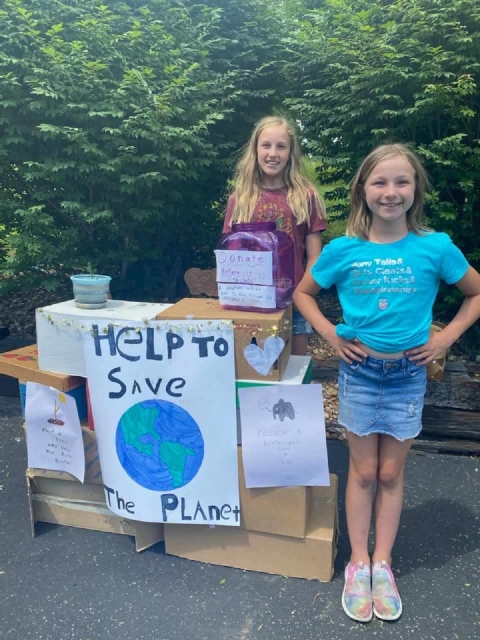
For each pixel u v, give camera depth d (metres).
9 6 4.15
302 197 2.56
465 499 2.73
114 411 2.19
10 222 4.54
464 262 1.92
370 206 1.89
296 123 5.06
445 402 3.19
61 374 2.31
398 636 1.90
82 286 2.33
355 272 1.94
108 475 2.26
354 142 4.54
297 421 2.06
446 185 4.14
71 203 4.10
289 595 2.09
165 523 2.27
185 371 2.11
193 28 5.18
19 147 4.19
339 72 4.36
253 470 2.09
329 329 2.01
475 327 4.18
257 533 2.19
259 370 2.06
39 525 2.54
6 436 3.42
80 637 1.90
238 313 2.15
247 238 2.15
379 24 4.45
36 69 3.84
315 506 2.30
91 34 4.32
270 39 5.48
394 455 2.04
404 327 1.89
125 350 2.13
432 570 2.21
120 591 2.12
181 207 5.31
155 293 5.61
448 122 4.19
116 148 4.25
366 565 2.09
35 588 2.13
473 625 1.94
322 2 6.60
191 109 4.55
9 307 5.61
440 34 3.97
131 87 4.16
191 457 2.16
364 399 1.99
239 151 5.04
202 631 1.93
